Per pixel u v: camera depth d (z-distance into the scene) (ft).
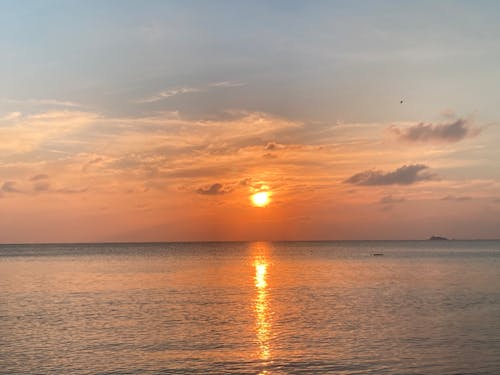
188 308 189.57
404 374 106.63
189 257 654.12
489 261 510.58
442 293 232.12
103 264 485.56
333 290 248.32
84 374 107.24
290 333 143.84
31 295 230.89
